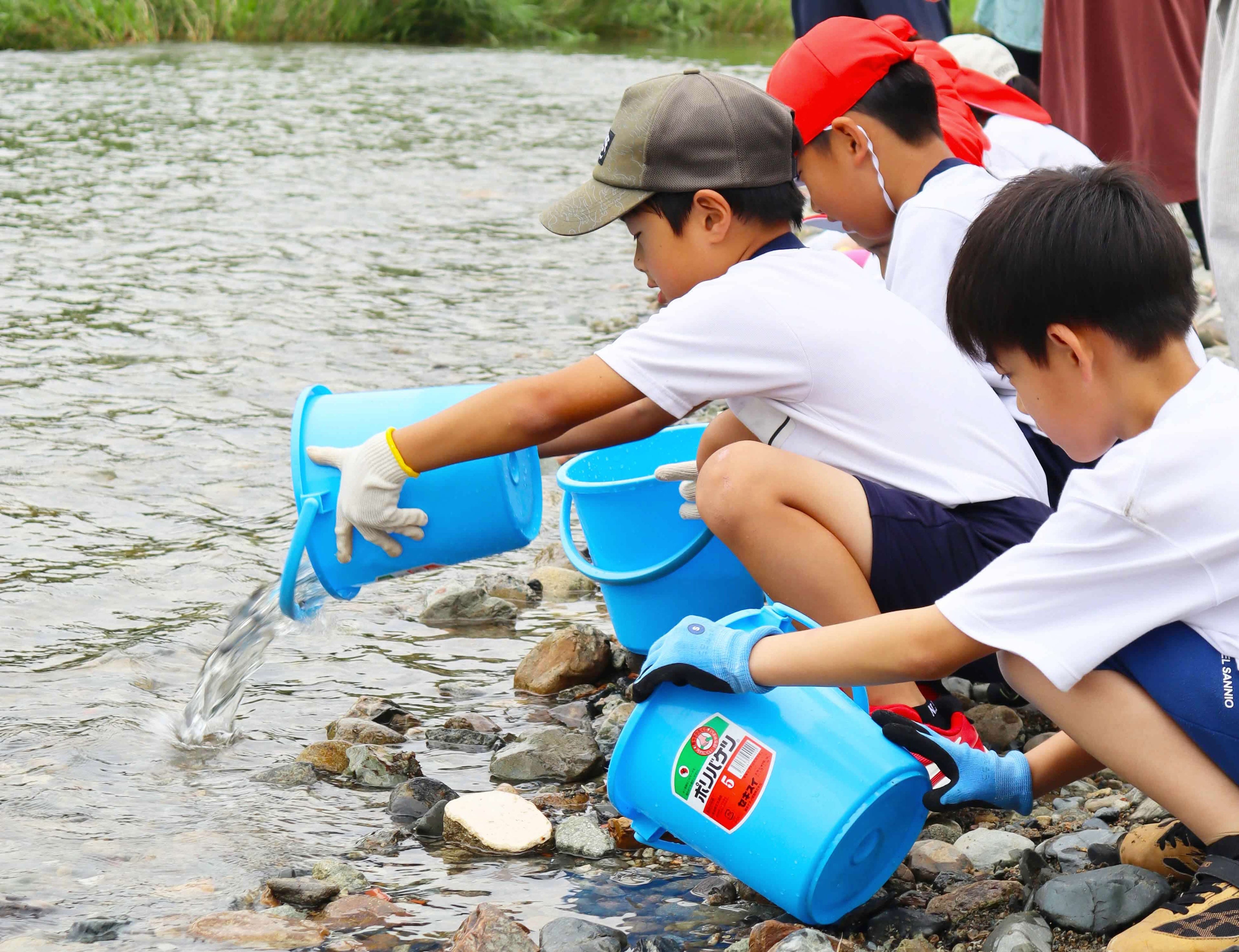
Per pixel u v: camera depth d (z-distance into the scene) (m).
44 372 4.38
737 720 1.80
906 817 1.81
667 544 2.47
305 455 2.18
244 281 5.69
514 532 2.19
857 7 4.26
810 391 2.08
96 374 4.39
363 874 1.90
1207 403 1.60
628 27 21.09
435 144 9.28
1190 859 1.76
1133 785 1.98
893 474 2.10
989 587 1.65
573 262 6.25
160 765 2.21
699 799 1.80
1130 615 1.60
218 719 2.34
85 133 9.23
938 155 2.62
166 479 3.54
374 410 2.20
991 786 1.96
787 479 2.03
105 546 3.12
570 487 2.53
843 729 1.79
